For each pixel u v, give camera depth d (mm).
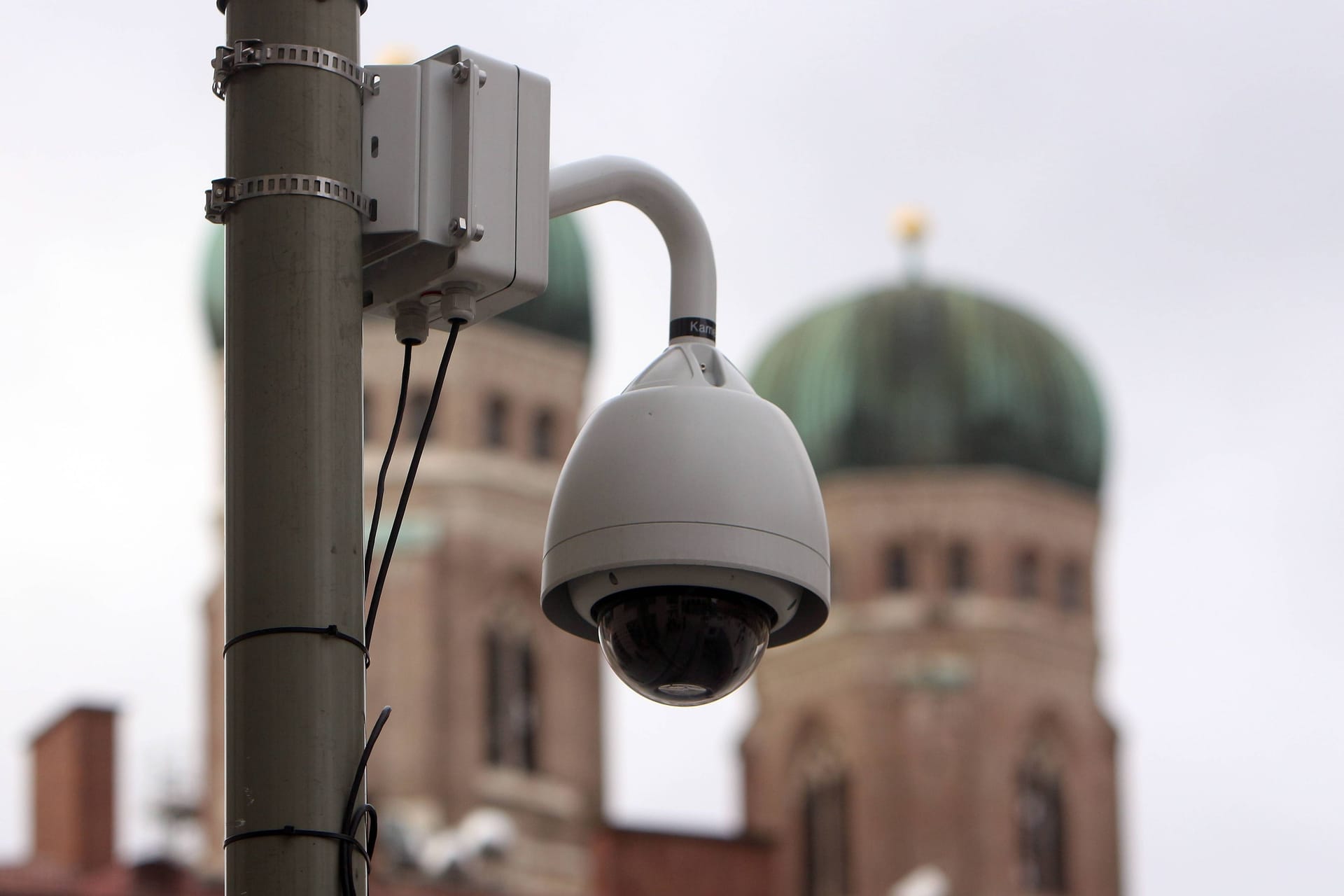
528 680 149625
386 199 12125
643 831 123625
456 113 12273
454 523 148375
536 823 146500
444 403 150375
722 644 12992
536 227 12398
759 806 166375
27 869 116250
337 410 11531
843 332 173875
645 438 13078
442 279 12297
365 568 11523
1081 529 172250
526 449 152125
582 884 146625
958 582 168500
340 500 11445
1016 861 162125
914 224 178250
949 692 165000
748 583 13016
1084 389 174000
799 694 167125
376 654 146250
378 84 12219
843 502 170500
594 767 149875
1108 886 163625
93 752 117688
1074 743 166250
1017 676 166000
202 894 116938
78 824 116812
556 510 13141
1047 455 171875
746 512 12938
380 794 143750
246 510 11383
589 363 156000
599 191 13289
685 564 12875
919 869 161500
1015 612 167375
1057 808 164750
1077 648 168750
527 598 149875
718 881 123750
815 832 164875
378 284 12414
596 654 152000
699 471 12977
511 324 153500
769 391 174750
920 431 170875
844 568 169125
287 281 11617
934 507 169750
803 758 166375
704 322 13570
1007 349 173375
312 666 11242
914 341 173000
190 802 127500
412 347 12438
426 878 141375
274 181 11719
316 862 11070
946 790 163125
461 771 145250
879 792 163500
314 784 11141
